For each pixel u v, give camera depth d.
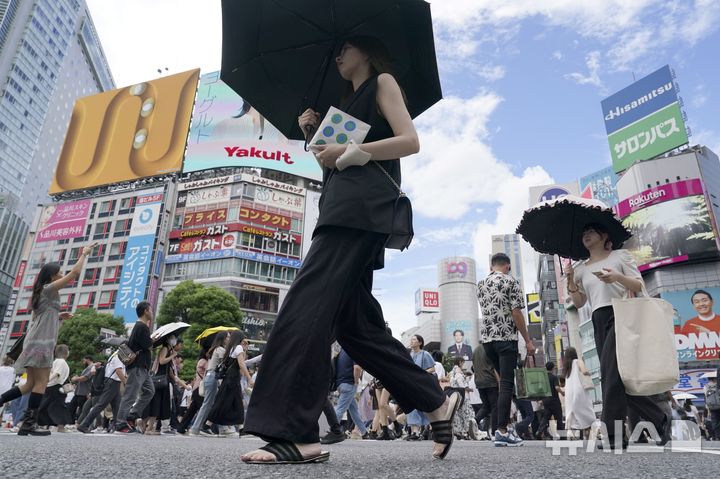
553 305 61.62
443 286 115.00
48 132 87.62
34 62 82.69
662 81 44.34
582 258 3.53
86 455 1.60
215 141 44.53
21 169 79.06
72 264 41.84
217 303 29.41
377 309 1.72
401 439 8.70
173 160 41.28
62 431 6.89
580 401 5.70
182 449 2.35
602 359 2.78
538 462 1.63
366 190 1.59
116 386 7.04
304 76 2.09
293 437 1.37
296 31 2.01
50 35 86.94
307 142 2.00
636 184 40.97
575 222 3.40
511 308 4.07
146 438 4.91
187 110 42.41
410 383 1.69
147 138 43.00
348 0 1.91
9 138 76.12
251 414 1.40
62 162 45.06
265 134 45.12
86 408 8.12
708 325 35.03
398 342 1.74
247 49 2.03
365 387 10.38
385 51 1.89
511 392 3.94
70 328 29.88
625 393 2.63
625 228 3.11
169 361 7.48
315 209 44.12
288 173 44.00
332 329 1.51
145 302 6.72
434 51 1.89
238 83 2.09
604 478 1.15
